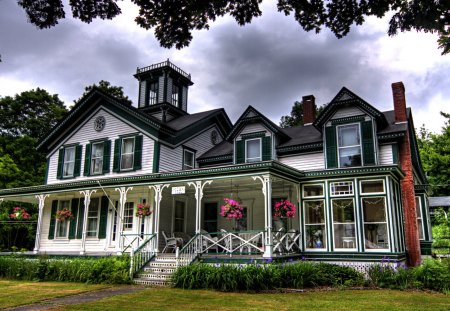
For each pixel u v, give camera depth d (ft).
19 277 49.75
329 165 53.11
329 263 44.68
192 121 68.90
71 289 39.34
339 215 46.75
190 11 19.51
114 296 34.40
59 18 18.07
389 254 42.57
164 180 52.29
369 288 37.76
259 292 35.50
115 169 62.85
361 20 19.04
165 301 31.27
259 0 19.60
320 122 54.90
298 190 49.80
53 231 67.36
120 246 56.13
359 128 52.19
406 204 50.65
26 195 65.46
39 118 113.70
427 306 28.55
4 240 81.82
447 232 80.69
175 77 77.41
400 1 17.12
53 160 71.51
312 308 27.91
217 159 65.87
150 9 19.39
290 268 38.86
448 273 37.09
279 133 59.16
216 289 37.22
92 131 67.77
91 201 65.41
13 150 101.60
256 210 57.98
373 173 45.16
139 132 62.34
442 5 15.92
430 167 104.42
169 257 46.50
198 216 47.91
